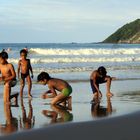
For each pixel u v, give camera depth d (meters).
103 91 15.91
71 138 6.96
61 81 12.54
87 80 19.86
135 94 14.93
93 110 10.95
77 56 43.69
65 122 8.78
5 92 12.90
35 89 16.50
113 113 10.20
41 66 28.42
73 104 12.33
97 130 7.53
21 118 9.78
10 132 7.74
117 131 7.41
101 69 14.28
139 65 31.00
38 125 8.64
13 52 47.41
